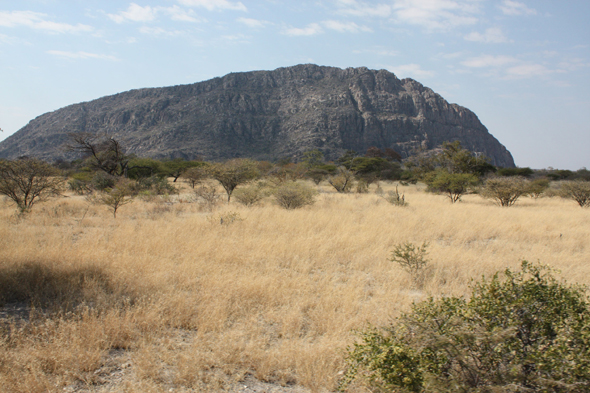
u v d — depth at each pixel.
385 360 2.74
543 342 2.79
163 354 3.49
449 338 2.70
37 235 8.74
